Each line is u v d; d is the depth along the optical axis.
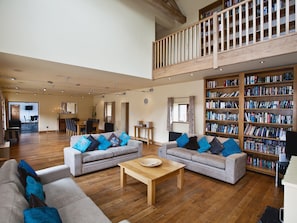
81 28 3.47
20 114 12.04
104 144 4.08
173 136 5.41
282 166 2.92
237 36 4.24
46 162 4.14
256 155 4.01
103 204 2.38
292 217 1.14
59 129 10.30
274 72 3.74
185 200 2.51
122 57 4.19
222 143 3.81
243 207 2.34
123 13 4.22
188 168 3.72
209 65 3.63
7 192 1.29
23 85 6.37
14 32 2.70
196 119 5.25
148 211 2.23
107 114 10.11
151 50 4.92
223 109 4.50
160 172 2.58
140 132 7.41
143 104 7.26
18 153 4.99
